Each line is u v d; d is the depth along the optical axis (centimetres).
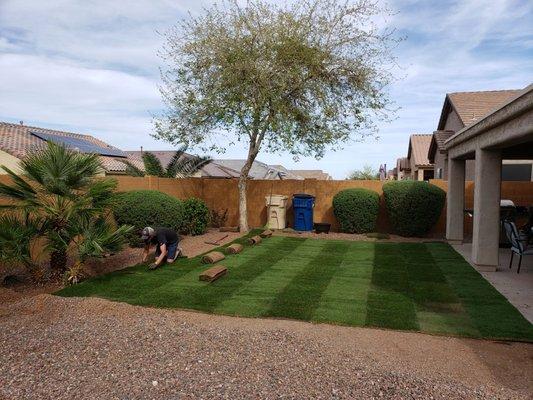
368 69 1409
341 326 596
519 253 891
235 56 1334
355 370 438
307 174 6700
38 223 801
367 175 4859
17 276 855
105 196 841
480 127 845
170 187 1528
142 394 381
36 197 796
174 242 984
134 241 1119
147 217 1105
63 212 807
